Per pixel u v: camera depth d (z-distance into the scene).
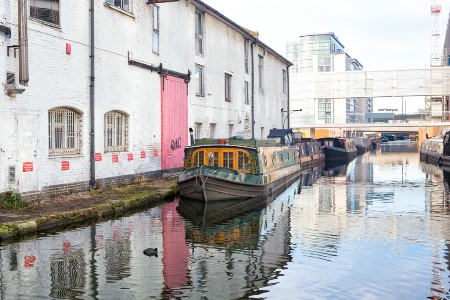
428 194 18.11
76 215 11.12
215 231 10.99
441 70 40.03
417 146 76.38
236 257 8.64
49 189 12.65
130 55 16.53
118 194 13.98
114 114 16.02
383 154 54.88
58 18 13.02
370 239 10.26
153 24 18.16
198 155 16.70
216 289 6.86
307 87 43.00
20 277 7.26
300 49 134.62
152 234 10.47
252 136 30.12
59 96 13.00
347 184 21.97
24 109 11.74
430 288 7.02
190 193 15.20
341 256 8.80
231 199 15.44
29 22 11.87
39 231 10.08
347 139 44.75
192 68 21.66
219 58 24.91
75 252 8.71
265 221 12.35
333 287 7.03
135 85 16.89
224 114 25.61
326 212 13.85
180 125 20.38
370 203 15.77
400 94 40.91
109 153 15.34
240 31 27.41
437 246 9.62
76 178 13.72
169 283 7.09
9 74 11.25
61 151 13.40
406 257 8.76
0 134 11.01
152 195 14.33
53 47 12.73
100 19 14.84
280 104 37.53
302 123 43.56
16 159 11.50
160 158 18.64
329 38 131.50
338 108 93.38
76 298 6.42
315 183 22.44
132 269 7.78
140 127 17.22
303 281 7.28
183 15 20.67
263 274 7.60
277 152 20.11
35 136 12.11
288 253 8.96
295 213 13.64
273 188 18.03
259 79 32.25
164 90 18.89
